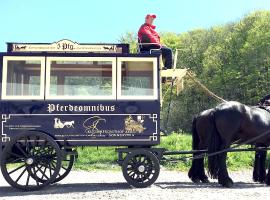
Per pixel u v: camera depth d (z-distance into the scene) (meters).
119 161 10.70
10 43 10.76
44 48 10.75
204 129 11.84
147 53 10.87
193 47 56.50
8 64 10.59
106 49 10.88
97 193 9.62
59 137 10.48
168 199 8.80
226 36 55.00
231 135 11.30
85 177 14.08
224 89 50.78
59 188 10.69
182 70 11.52
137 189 10.23
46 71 10.63
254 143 11.97
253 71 47.38
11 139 10.23
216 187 10.88
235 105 11.43
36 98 10.55
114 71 10.76
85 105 10.58
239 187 10.90
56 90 10.62
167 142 20.20
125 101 10.66
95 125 10.56
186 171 15.77
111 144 10.56
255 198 8.95
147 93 10.76
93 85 10.70
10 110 10.45
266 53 46.81
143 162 10.73
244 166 16.64
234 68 49.38
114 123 10.60
